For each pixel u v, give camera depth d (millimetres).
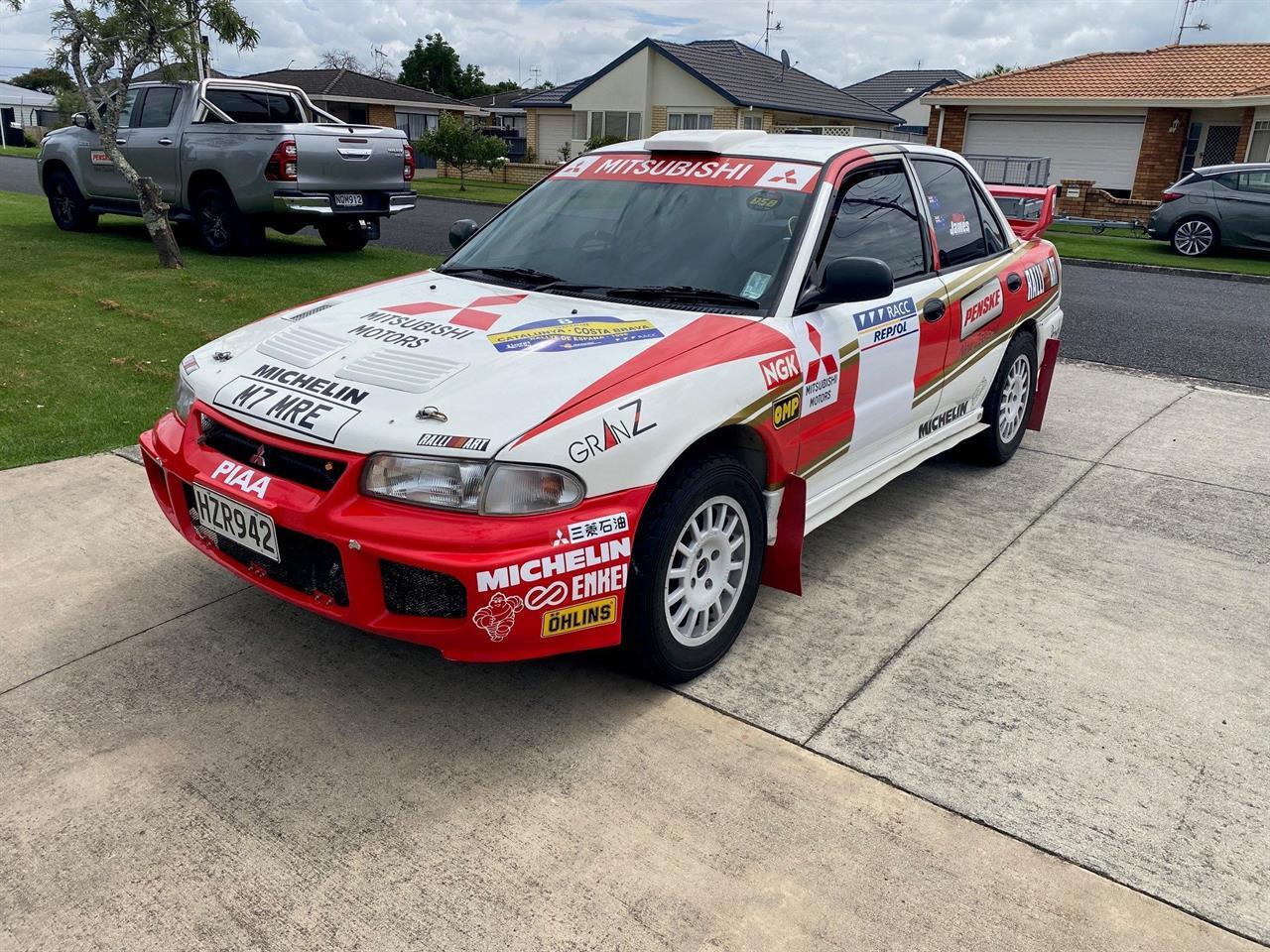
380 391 2848
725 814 2598
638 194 3998
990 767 2838
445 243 13422
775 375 3252
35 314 7684
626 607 2947
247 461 2990
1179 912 2324
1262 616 3820
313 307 3645
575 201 4125
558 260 3855
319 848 2441
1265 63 22594
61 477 4723
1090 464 5625
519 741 2885
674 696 3146
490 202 21234
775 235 3629
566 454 2652
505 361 2947
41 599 3623
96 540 4098
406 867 2387
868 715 3072
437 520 2607
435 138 27625
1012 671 3359
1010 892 2363
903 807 2650
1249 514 4887
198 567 3912
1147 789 2760
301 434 2791
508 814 2574
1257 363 8195
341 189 10930
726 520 3254
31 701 3012
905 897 2336
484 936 2191
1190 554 4387
